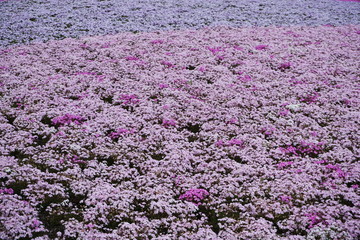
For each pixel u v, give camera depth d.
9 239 9.46
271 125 16.73
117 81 21.36
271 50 27.78
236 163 13.87
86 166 13.41
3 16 36.31
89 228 10.31
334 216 10.94
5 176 12.09
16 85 19.91
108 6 42.38
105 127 16.25
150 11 40.72
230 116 17.44
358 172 12.98
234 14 41.19
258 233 10.19
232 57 25.88
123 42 28.91
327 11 45.25
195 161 14.03
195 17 38.78
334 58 26.39
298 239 9.97
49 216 10.84
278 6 47.12
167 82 21.25
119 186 12.33
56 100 18.39
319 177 12.85
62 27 33.34
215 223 11.08
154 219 10.89
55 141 14.61
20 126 15.77
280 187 12.38
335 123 17.02
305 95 19.91
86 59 25.03
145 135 15.77
